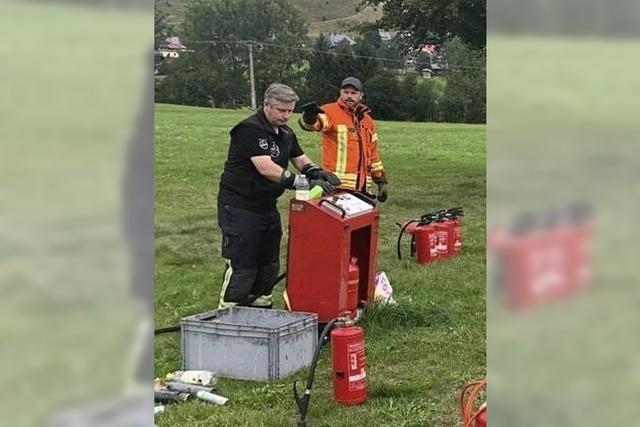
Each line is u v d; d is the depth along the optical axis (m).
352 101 5.69
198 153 15.07
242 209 4.44
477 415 2.30
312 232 4.27
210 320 4.09
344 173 5.63
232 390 3.66
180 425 3.22
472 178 13.37
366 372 3.90
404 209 10.21
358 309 4.75
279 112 4.38
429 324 4.73
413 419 3.30
